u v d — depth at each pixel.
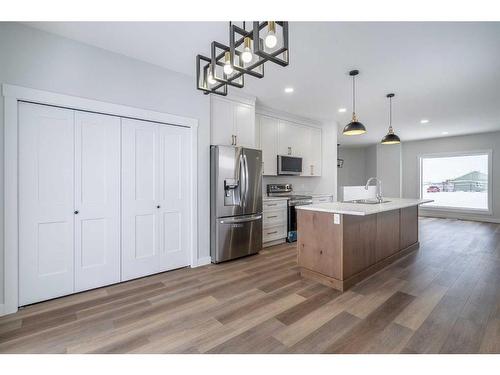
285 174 4.97
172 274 3.07
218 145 3.43
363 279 2.88
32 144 2.29
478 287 2.64
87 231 2.59
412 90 3.74
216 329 1.92
